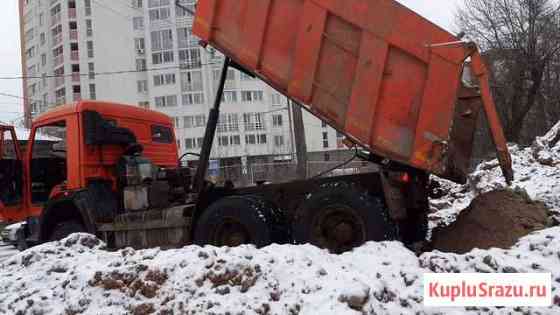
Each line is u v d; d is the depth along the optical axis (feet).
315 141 185.57
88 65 191.11
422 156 18.10
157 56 179.42
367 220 18.38
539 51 77.97
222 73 23.36
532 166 44.04
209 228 21.11
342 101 19.20
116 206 25.81
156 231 23.48
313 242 19.16
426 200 22.00
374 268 14.39
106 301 14.30
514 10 80.94
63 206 26.25
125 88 185.37
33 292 15.56
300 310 12.57
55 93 202.49
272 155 177.27
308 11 19.51
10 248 43.06
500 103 79.30
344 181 20.34
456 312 12.46
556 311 12.25
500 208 19.19
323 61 19.43
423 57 18.10
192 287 13.94
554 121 80.28
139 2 185.16
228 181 24.12
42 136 28.30
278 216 20.92
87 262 17.10
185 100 176.76
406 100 18.38
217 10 21.13
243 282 13.64
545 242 15.10
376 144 18.75
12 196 28.40
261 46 20.34
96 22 187.52
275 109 170.50
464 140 18.49
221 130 174.29
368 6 18.75
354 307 12.19
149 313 13.64
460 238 19.85
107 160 26.13
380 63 18.57
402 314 12.28
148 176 25.12
